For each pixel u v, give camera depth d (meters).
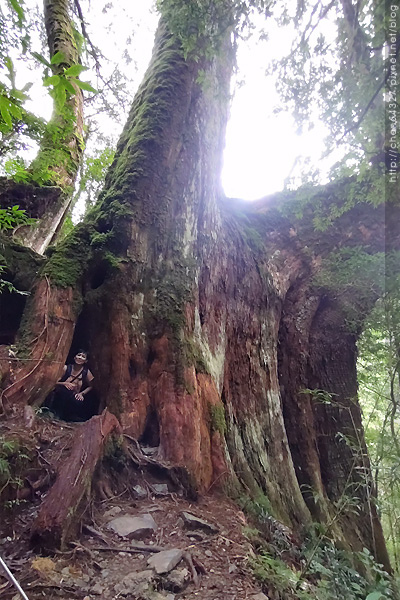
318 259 8.33
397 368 5.05
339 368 8.36
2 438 3.72
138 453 4.49
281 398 7.92
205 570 3.03
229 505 4.36
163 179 6.21
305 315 8.31
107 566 2.93
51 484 3.68
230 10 4.38
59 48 9.30
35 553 2.93
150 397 5.05
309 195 5.06
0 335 5.77
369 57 4.23
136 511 3.78
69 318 5.16
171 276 5.79
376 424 10.38
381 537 7.09
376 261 6.70
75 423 4.79
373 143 4.34
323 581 3.46
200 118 6.90
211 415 5.07
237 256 7.49
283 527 4.57
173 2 4.77
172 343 5.26
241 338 7.12
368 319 7.76
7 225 5.02
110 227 5.81
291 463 6.68
